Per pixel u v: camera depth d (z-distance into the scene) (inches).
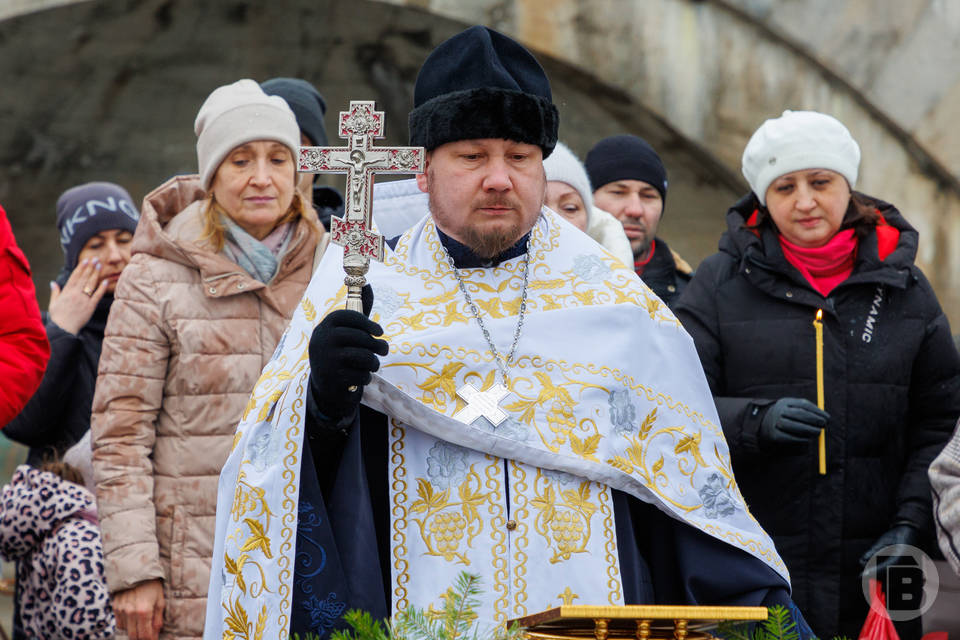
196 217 337.7
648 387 227.9
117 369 323.9
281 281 334.3
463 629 177.6
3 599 578.2
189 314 326.3
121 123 716.0
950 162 552.4
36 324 290.2
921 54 553.9
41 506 341.7
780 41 568.4
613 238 354.6
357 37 651.5
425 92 225.6
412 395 216.1
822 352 323.6
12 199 749.3
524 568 213.3
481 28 223.8
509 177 220.7
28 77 675.4
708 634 181.2
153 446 325.4
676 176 620.7
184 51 665.6
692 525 223.0
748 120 574.6
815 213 328.2
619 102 587.8
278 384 215.5
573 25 580.1
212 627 214.8
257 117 336.2
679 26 576.7
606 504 220.2
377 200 273.6
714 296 334.6
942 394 326.3
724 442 232.8
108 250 416.2
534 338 223.9
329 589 207.2
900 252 329.4
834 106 564.7
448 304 226.1
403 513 215.8
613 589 216.1
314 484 210.1
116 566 315.0
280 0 631.2
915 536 316.8
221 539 215.3
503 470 217.3
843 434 319.9
